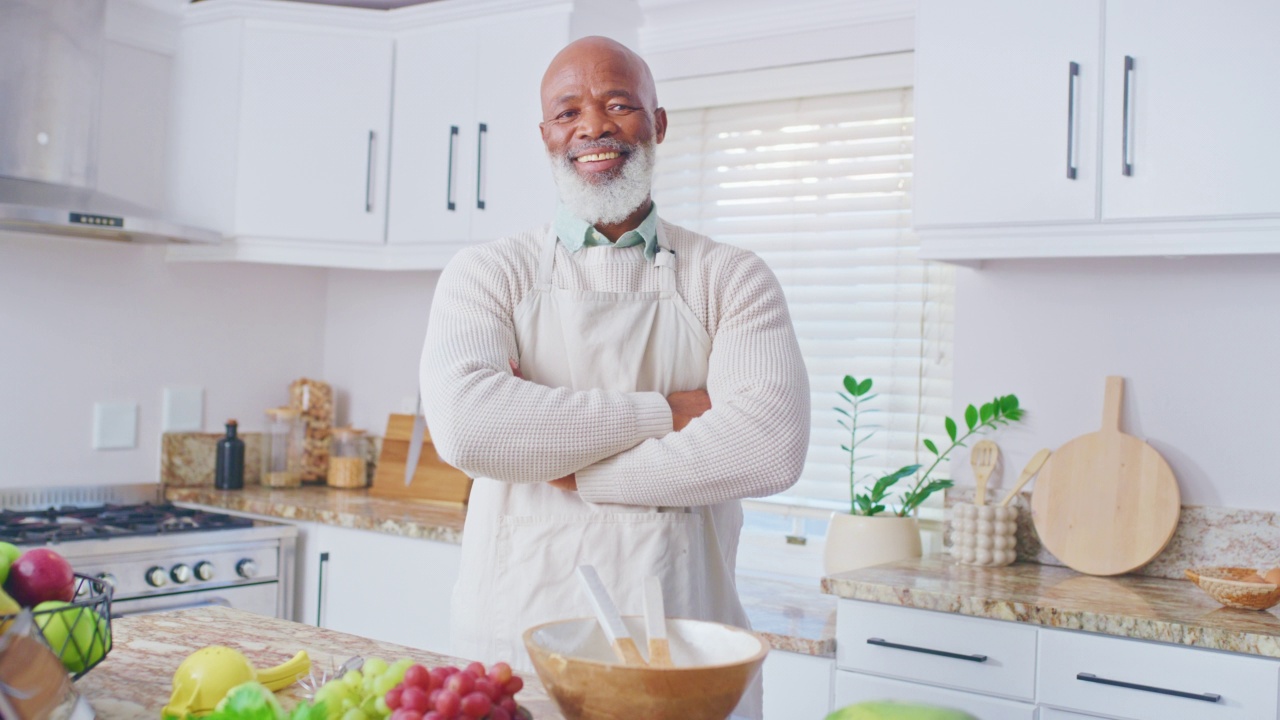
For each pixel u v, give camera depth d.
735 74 3.09
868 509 2.68
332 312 3.89
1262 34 2.08
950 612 2.12
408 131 3.22
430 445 3.41
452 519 2.95
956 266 2.74
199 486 3.50
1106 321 2.54
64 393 3.19
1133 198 2.20
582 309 1.59
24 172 2.73
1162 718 1.91
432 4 3.13
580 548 1.53
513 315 1.61
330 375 3.89
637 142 1.59
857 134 2.94
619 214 1.60
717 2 3.03
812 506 2.97
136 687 1.10
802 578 2.97
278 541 3.05
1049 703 2.02
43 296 3.13
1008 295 2.67
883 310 2.90
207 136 3.29
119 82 3.24
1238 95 2.10
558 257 1.62
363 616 2.96
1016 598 2.08
